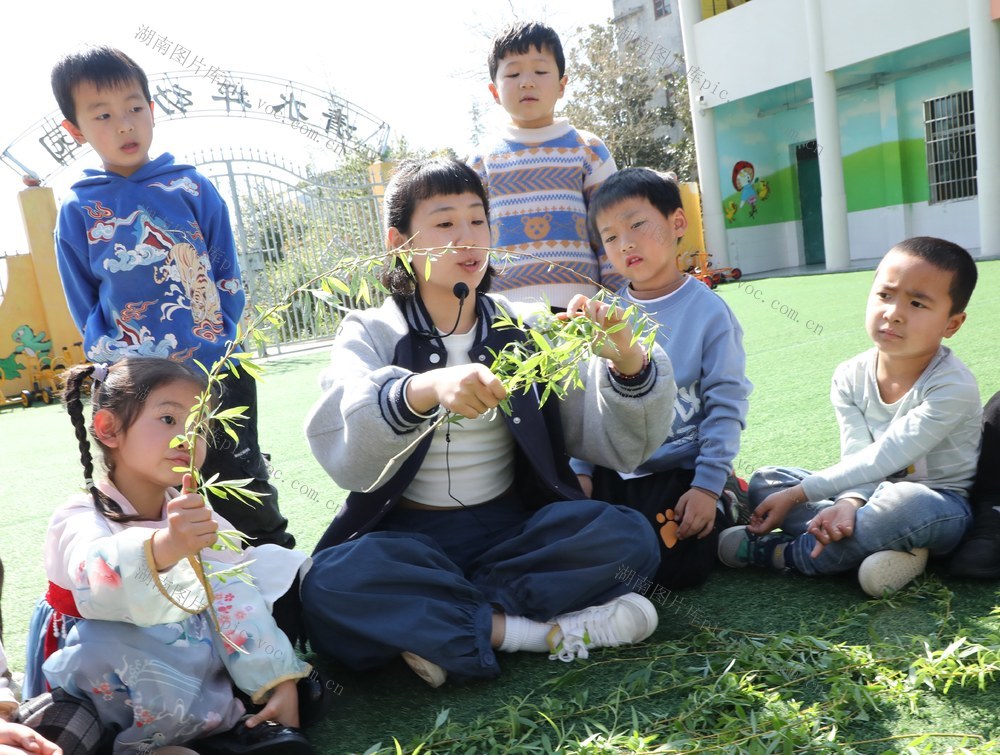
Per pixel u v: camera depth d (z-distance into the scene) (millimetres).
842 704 1367
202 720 1398
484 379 1400
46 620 1481
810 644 1569
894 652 1531
